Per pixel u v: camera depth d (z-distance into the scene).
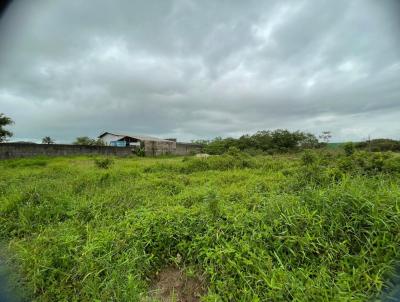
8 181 7.00
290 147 25.34
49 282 2.65
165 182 6.22
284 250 2.79
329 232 2.89
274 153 22.95
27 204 4.65
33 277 2.65
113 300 2.28
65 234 3.43
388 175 4.82
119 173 7.60
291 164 9.51
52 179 7.45
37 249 3.11
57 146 18.95
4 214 4.50
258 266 2.54
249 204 4.03
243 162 10.19
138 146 26.38
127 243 3.10
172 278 2.77
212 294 2.34
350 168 5.22
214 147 25.53
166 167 9.92
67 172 8.76
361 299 2.15
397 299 2.21
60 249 3.03
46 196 4.95
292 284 2.24
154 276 2.82
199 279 2.66
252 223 3.18
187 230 3.24
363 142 18.44
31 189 5.25
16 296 2.55
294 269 2.50
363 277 2.43
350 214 3.07
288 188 4.82
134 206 4.55
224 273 2.55
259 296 2.27
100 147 22.16
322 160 7.17
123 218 3.95
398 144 18.45
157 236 3.19
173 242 3.17
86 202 4.64
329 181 4.67
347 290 2.27
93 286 2.43
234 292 2.34
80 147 20.55
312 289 2.20
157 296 2.51
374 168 5.36
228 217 3.32
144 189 5.64
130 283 2.40
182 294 2.53
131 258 2.86
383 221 2.84
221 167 9.85
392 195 3.24
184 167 9.66
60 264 2.86
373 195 3.28
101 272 2.69
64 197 4.94
